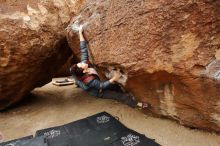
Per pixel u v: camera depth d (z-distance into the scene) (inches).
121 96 205.5
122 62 155.6
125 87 177.9
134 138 161.8
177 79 143.9
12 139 184.2
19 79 217.8
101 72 188.9
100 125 181.6
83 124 184.9
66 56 251.9
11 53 201.0
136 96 179.0
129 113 193.0
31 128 197.9
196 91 139.5
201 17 128.7
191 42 134.0
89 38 177.0
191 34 132.8
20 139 174.7
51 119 207.6
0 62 200.8
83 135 172.7
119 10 156.0
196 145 148.5
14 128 200.8
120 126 177.5
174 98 154.6
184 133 159.3
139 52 147.6
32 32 206.2
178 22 133.4
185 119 157.6
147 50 144.6
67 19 231.6
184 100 149.6
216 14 126.3
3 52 198.5
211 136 151.0
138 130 173.0
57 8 227.5
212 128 149.3
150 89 163.6
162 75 148.1
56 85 316.5
